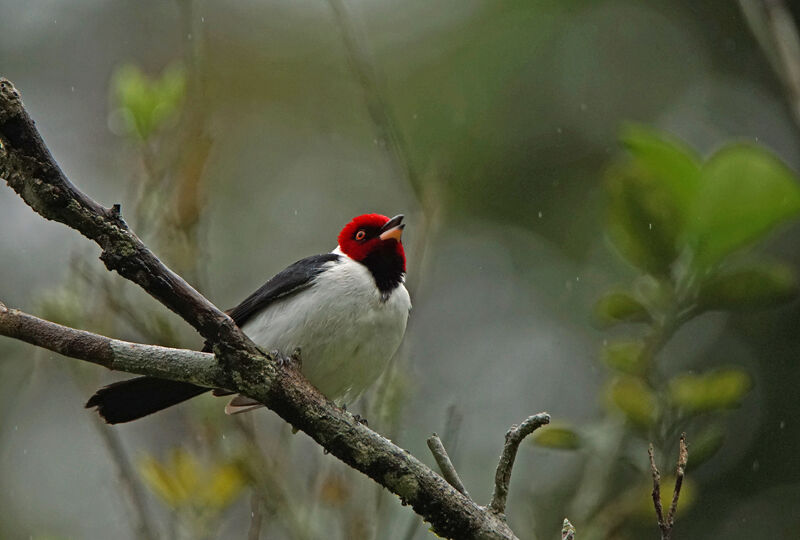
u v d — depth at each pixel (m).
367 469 5.46
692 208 6.86
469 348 13.06
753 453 12.20
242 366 5.43
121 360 5.32
